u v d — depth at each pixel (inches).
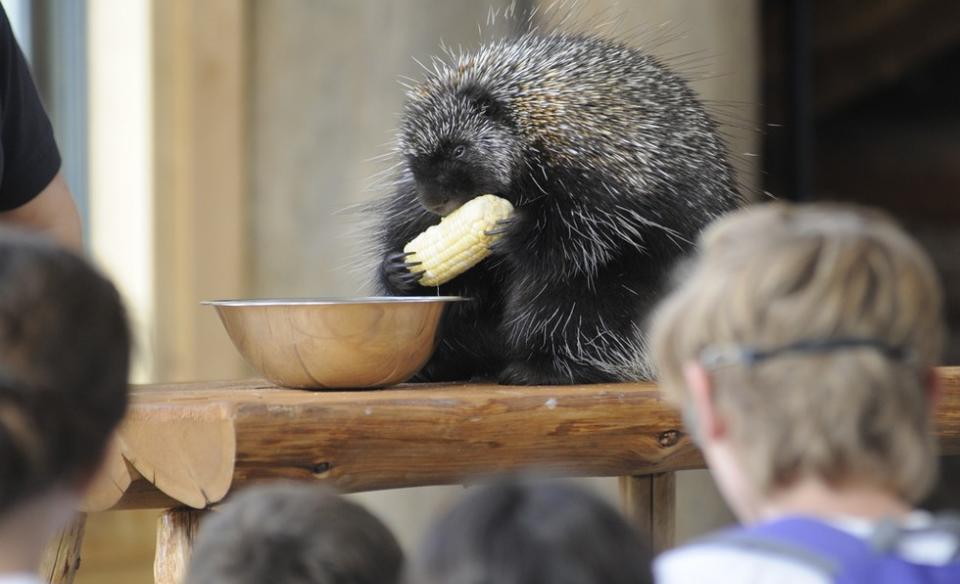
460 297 208.5
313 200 441.1
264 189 447.5
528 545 89.1
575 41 240.8
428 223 242.1
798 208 113.0
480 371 234.4
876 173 781.3
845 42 680.4
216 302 193.9
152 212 446.6
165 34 444.5
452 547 90.6
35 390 91.4
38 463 91.7
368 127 422.0
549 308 214.2
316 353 185.3
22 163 206.1
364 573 106.7
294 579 104.7
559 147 224.7
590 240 216.8
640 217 220.7
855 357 98.6
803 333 99.8
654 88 233.1
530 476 96.7
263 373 192.9
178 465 159.3
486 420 173.9
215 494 158.2
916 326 101.1
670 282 212.2
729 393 102.4
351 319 184.2
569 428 180.1
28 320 92.0
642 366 213.3
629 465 187.6
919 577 94.9
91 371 95.3
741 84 360.5
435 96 241.1
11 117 203.5
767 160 547.8
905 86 789.2
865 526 98.3
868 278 100.7
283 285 446.6
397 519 398.3
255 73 445.4
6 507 92.0
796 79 546.3
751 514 105.7
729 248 107.1
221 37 442.6
